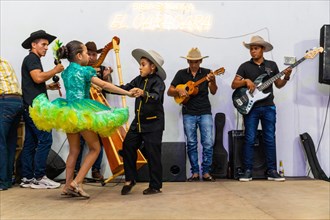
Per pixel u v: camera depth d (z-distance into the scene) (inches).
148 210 116.9
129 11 210.1
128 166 150.3
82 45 140.3
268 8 212.2
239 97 188.9
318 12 211.8
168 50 209.8
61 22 208.4
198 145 206.8
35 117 131.6
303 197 138.6
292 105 211.8
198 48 210.4
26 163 171.9
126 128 178.7
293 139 211.2
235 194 146.2
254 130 188.9
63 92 207.0
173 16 210.8
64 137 205.5
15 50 207.3
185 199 136.1
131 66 208.7
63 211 116.3
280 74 186.1
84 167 137.9
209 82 196.7
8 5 207.9
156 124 148.6
